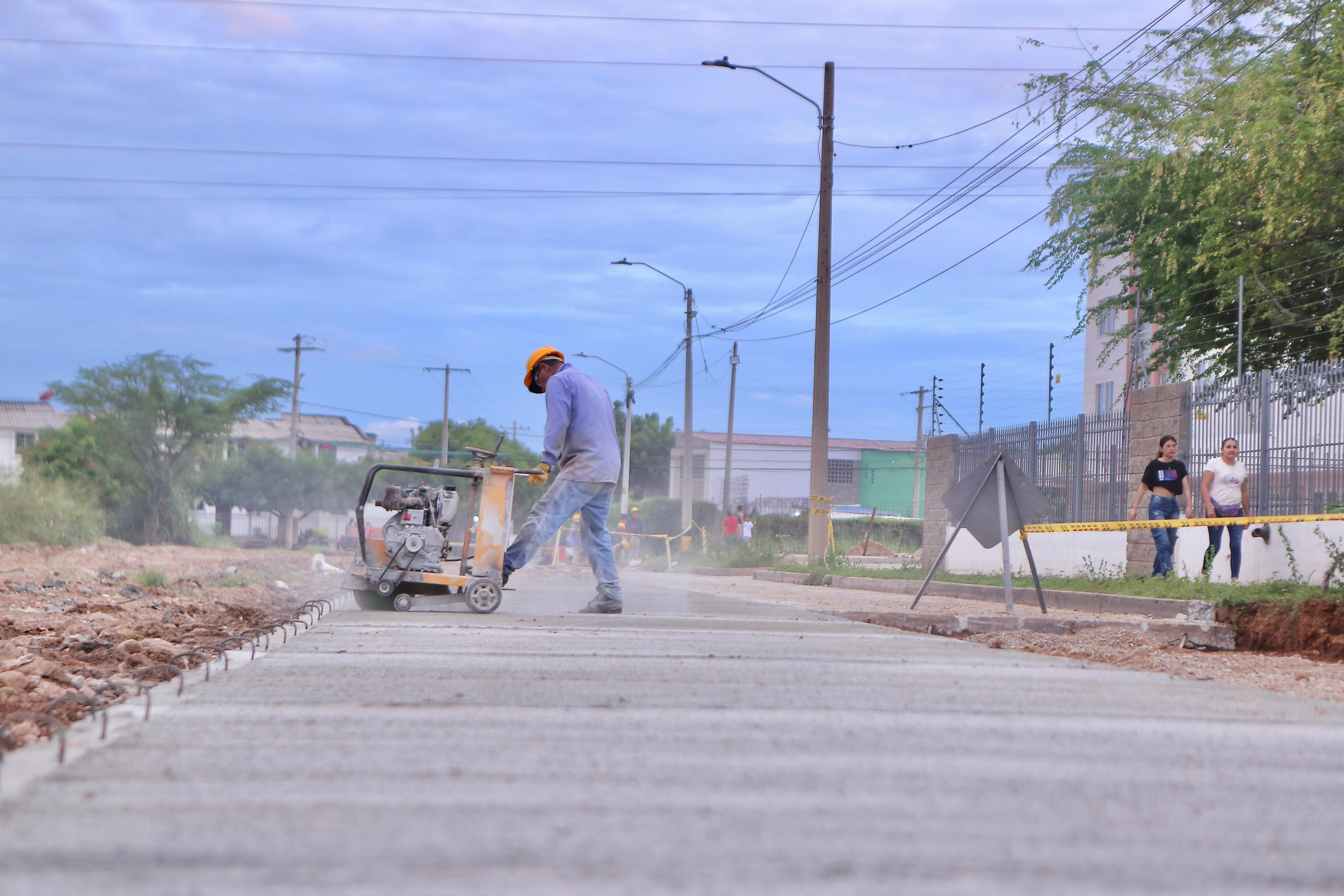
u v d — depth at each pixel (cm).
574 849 552
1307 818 638
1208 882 517
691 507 9588
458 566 2119
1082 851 562
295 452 15612
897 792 683
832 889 495
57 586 2462
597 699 1030
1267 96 4572
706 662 1325
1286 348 5403
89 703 927
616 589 2195
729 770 738
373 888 488
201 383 7762
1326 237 4838
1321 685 1489
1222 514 3047
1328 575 2434
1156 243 5581
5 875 498
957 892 494
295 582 3241
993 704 1042
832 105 5656
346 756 764
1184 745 855
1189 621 2398
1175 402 3575
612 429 2217
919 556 8225
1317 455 3033
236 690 1054
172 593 2462
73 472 7300
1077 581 3475
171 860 523
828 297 5591
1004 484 2631
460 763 748
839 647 1562
